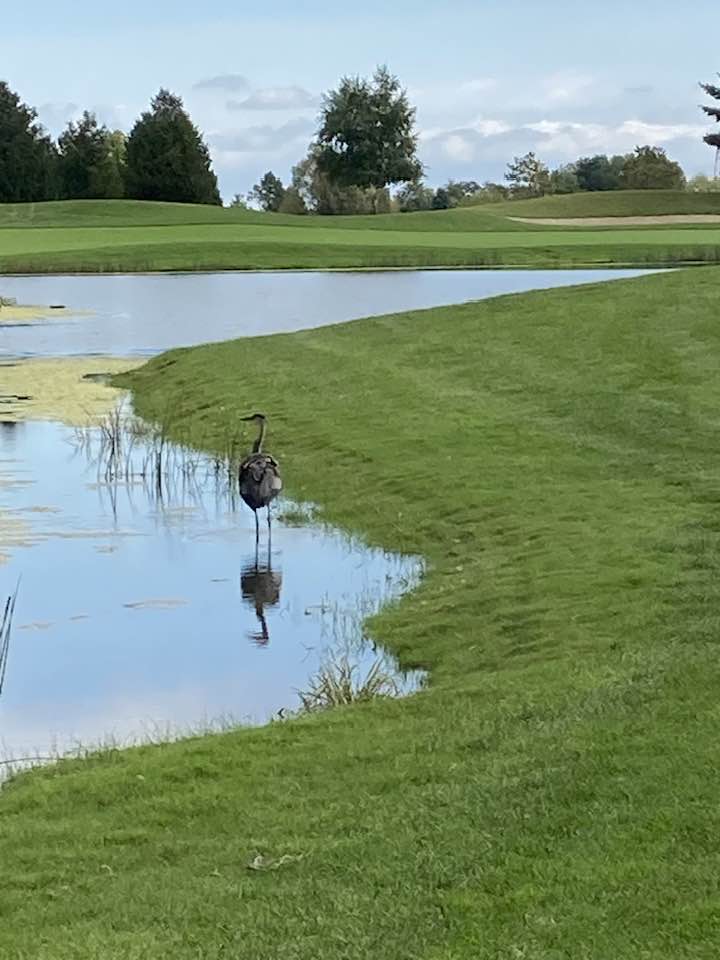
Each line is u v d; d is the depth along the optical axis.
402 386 21.91
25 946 6.33
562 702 9.12
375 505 16.52
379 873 6.63
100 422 22.66
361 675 11.29
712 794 6.81
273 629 12.69
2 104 110.69
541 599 12.27
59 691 11.14
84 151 113.69
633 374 20.92
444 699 9.88
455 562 14.12
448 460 17.66
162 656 12.00
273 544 15.57
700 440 17.38
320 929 6.13
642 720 8.15
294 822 7.65
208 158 113.12
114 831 7.79
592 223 93.44
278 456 19.27
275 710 10.66
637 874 6.09
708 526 13.80
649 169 147.50
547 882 6.16
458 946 5.72
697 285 26.86
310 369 24.06
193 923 6.41
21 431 22.00
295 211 127.56
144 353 31.92
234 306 42.44
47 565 14.76
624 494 15.42
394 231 76.19
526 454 17.59
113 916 6.59
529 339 23.94
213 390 23.67
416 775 8.15
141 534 16.05
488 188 148.75
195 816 7.96
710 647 10.02
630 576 12.49
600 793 7.06
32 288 50.94
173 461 19.75
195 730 10.13
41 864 7.39
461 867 6.49
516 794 7.30
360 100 118.19
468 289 45.12
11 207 87.31
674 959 5.39
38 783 8.75
